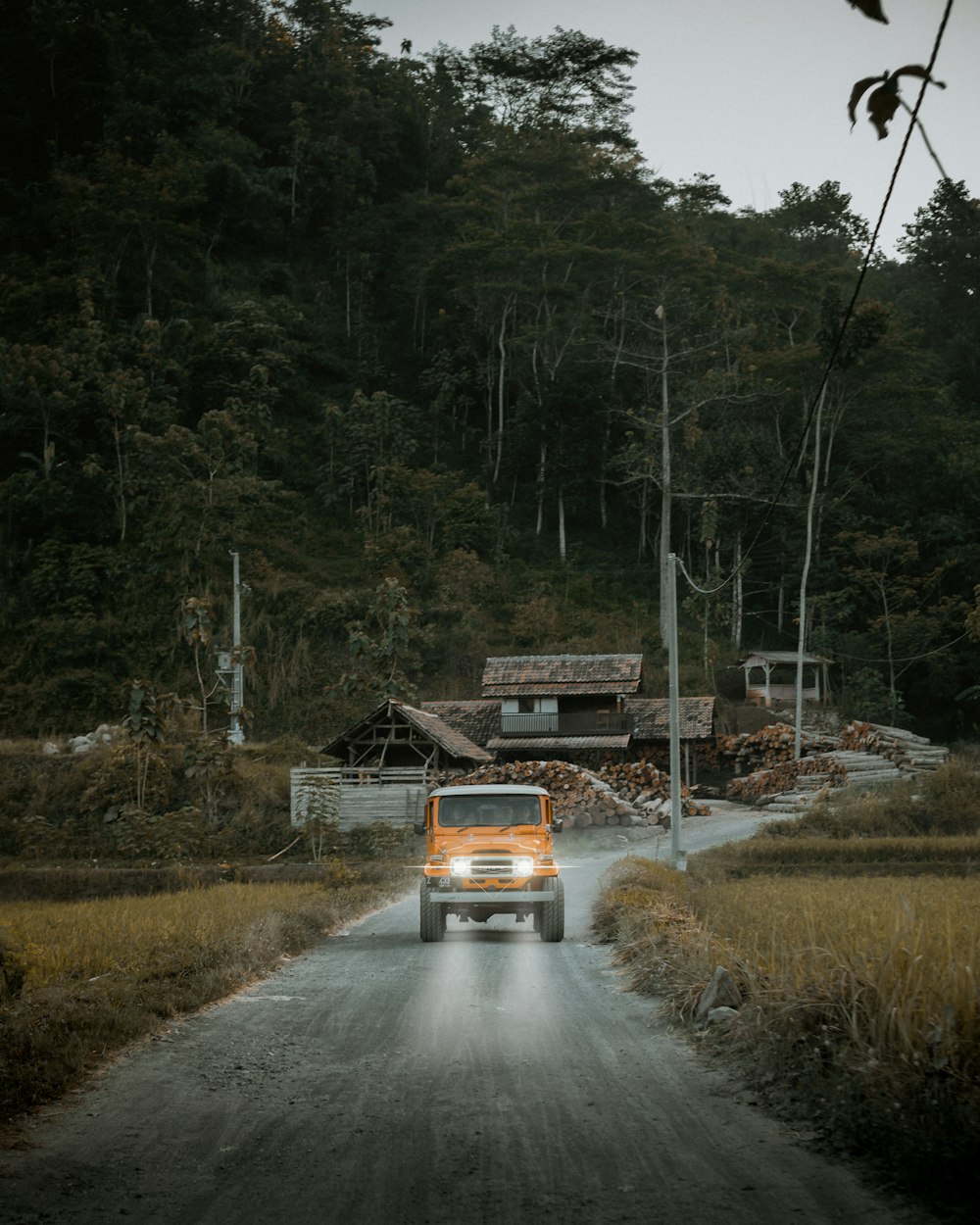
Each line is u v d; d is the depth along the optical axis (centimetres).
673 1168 646
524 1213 573
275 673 7438
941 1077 693
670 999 1142
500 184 11181
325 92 14138
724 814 5291
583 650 8231
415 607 8350
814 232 13712
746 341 9256
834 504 8594
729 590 8856
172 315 10862
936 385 10612
